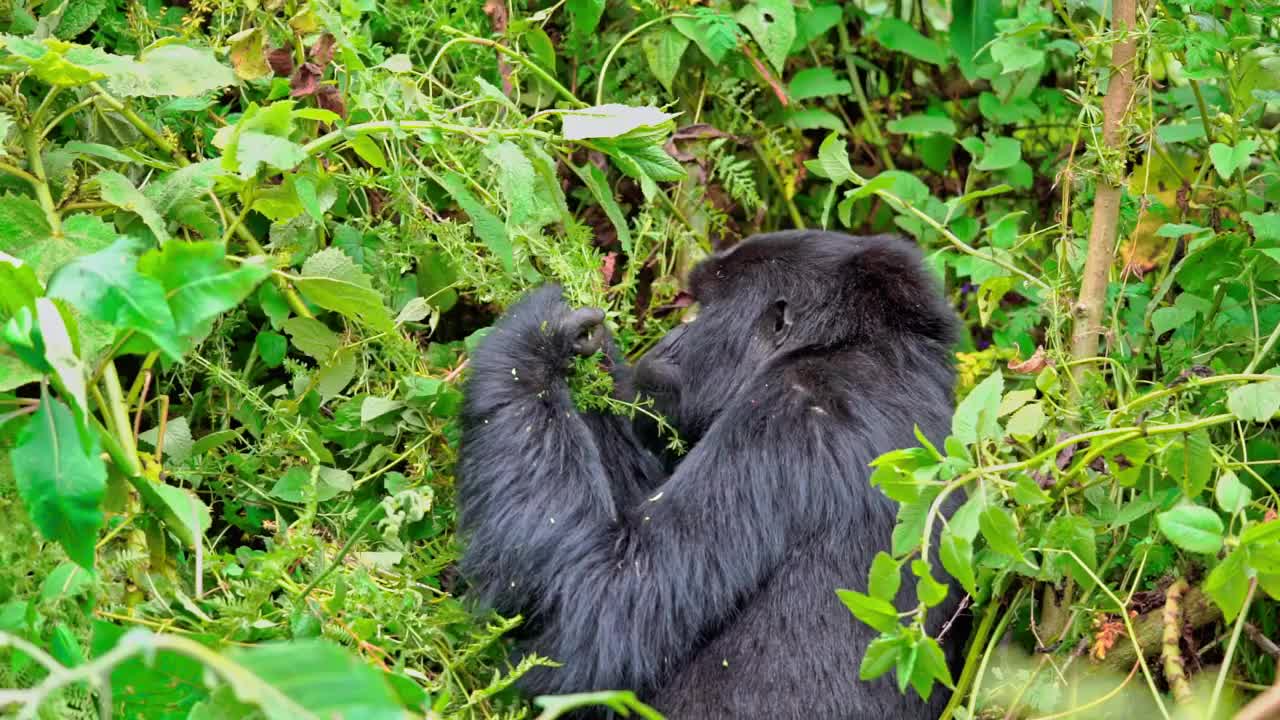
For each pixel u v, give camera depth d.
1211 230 3.95
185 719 2.67
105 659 1.79
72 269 2.37
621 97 4.78
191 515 3.01
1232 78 4.07
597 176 4.13
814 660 3.34
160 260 2.42
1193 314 4.07
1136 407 3.43
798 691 3.32
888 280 3.76
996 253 4.38
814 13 5.07
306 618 3.07
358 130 3.42
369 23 4.25
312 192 3.44
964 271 4.50
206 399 3.96
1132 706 3.60
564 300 3.82
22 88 3.64
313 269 3.37
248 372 4.01
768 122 5.11
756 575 3.39
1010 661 3.71
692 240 4.68
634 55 4.75
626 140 3.59
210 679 1.90
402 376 3.95
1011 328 4.66
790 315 3.78
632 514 3.54
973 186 5.34
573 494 3.52
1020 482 2.89
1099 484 3.73
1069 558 3.43
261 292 3.81
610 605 3.38
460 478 3.64
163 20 4.13
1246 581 2.85
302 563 3.49
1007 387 4.55
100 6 3.81
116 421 3.06
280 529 3.64
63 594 2.75
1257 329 3.90
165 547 3.24
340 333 4.03
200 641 2.71
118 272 2.36
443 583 4.00
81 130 3.79
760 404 3.53
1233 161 3.75
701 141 4.77
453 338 4.50
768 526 3.40
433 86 4.37
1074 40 4.93
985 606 3.64
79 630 2.83
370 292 3.38
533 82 4.57
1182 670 3.39
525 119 3.67
